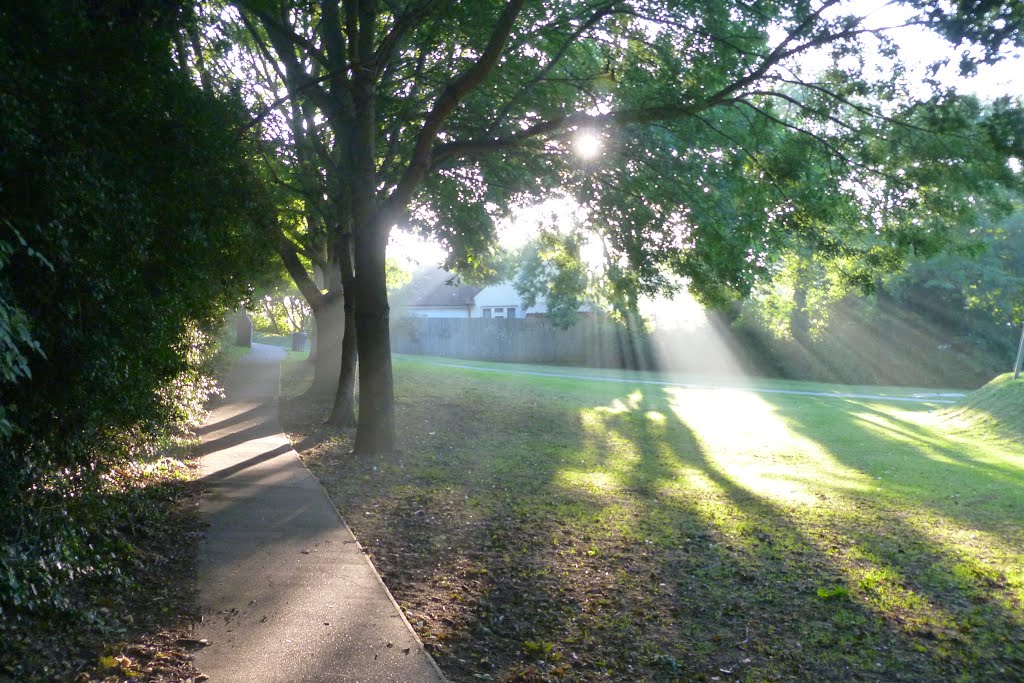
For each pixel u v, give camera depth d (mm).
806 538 9797
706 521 10594
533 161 14234
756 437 20734
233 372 29219
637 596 7305
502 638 6145
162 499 9523
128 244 6801
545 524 9836
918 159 11461
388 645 5539
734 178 13031
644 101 12438
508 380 31562
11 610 5348
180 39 9461
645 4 12078
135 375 7336
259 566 7270
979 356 37656
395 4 12766
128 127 7250
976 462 17328
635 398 28531
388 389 14320
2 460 5500
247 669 5066
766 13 11344
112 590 6363
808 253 15234
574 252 17500
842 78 11305
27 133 5633
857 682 5703
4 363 4848
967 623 6945
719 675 5723
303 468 12375
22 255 5676
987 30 9031
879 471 15945
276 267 21094
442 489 11633
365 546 8297
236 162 8883
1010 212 11836
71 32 6824
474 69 11859
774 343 40594
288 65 13812
